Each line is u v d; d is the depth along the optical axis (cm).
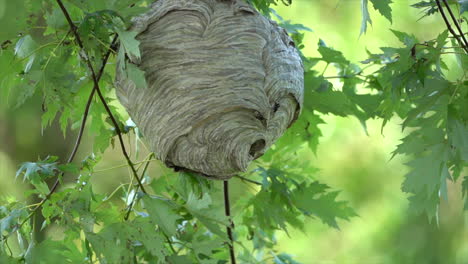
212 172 608
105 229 636
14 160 1767
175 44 607
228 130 593
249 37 620
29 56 624
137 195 663
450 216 1983
